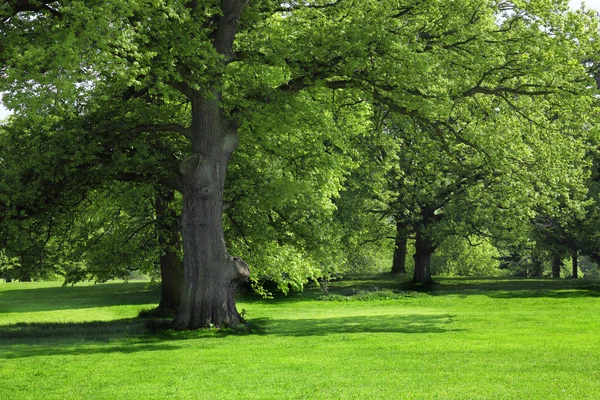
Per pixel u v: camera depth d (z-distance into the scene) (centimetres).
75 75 1459
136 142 2097
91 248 2714
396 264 5562
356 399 1025
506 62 2108
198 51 1791
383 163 3841
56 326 2361
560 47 2022
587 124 2362
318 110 2362
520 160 2419
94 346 1711
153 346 1703
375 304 3397
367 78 2052
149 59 1719
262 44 2045
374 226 4422
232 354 1540
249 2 2172
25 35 1648
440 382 1148
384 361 1402
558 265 5481
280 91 2023
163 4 1652
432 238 4166
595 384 1113
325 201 2597
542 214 4091
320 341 1788
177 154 2311
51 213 2111
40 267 2362
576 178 2572
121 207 2672
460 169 3497
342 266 4256
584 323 2197
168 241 2578
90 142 2002
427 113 2072
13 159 1991
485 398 1012
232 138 2106
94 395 1096
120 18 1530
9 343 1797
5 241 2073
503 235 4016
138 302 3828
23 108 1404
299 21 2203
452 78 2067
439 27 2133
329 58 1988
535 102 2353
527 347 1588
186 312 2042
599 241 4081
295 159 2486
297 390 1106
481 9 2102
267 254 2531
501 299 3428
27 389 1150
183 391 1116
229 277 2061
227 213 2464
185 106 2456
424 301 3466
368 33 1908
